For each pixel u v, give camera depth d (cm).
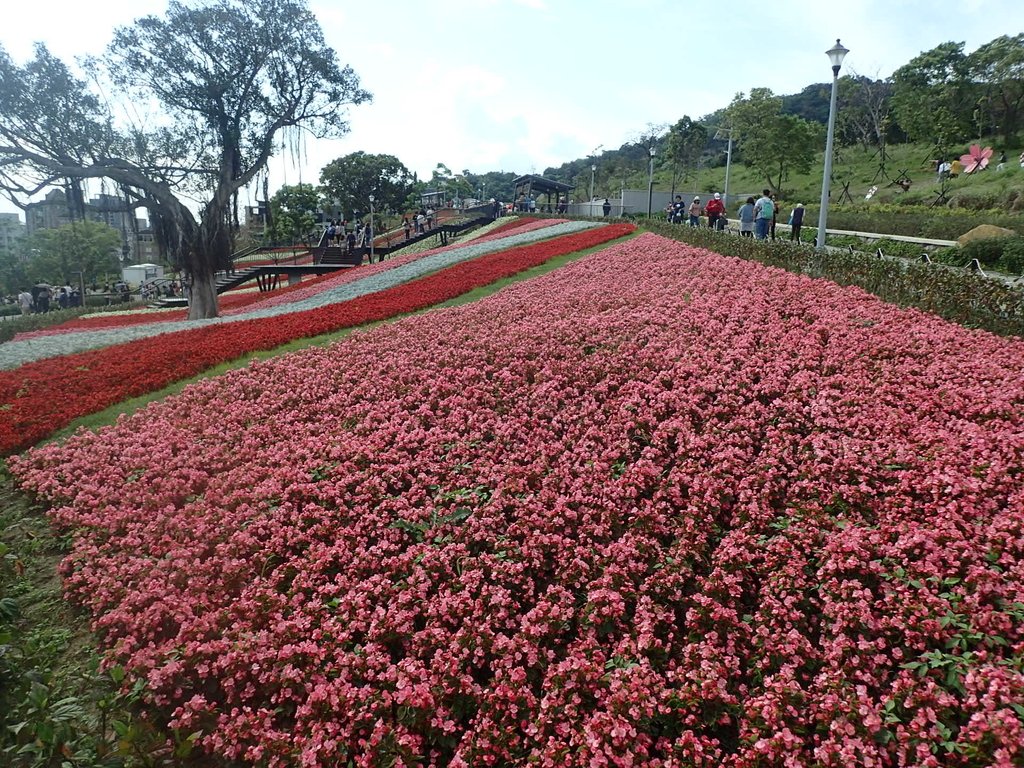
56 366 1202
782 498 556
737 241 1555
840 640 391
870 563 441
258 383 973
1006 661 350
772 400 723
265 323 1458
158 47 2033
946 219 2166
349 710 387
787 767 320
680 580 459
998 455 541
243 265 3791
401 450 711
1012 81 4344
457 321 1202
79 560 576
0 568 572
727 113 4978
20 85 1833
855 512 514
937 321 917
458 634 432
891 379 720
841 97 5797
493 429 734
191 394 968
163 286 4241
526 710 385
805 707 360
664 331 959
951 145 4594
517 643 424
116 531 611
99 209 2181
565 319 1093
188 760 395
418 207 6975
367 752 359
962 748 310
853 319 935
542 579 508
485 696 392
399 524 569
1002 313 894
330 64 2295
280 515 603
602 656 404
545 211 4722
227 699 423
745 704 364
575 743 356
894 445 578
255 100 2242
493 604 462
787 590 441
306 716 388
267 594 489
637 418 691
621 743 343
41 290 3684
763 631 409
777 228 2948
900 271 1063
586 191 7362
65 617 531
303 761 354
